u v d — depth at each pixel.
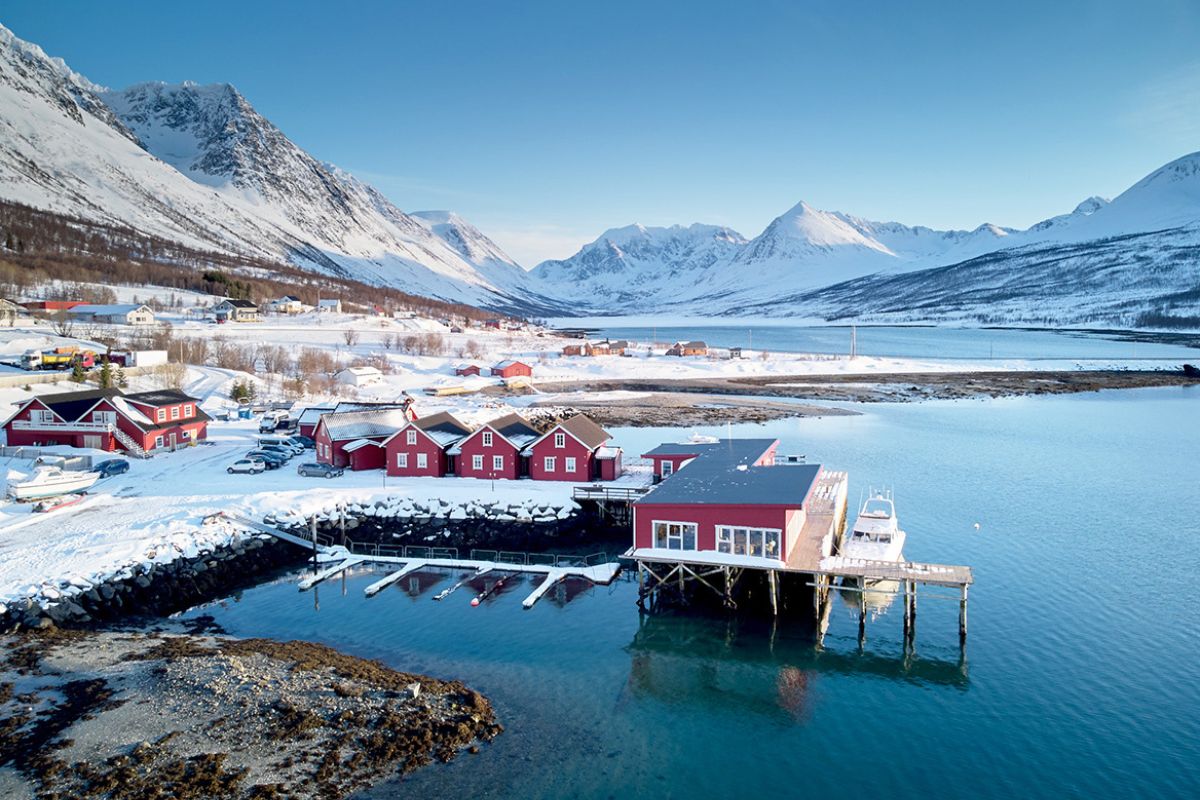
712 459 57.22
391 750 29.98
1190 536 57.09
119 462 68.88
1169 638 41.00
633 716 34.09
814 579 43.88
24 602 41.97
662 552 46.06
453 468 70.31
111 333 150.88
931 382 158.12
